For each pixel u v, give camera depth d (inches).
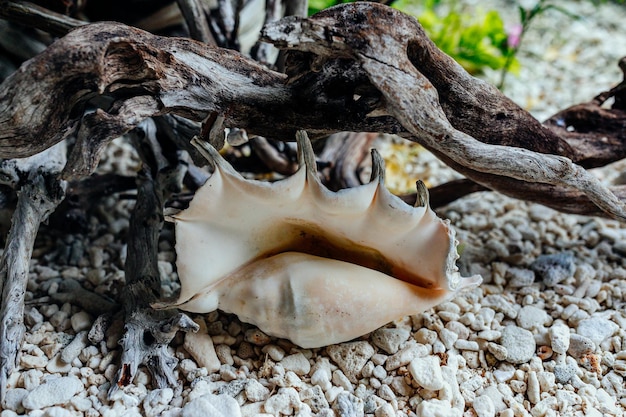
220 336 19.1
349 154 25.8
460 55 37.2
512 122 18.9
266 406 17.0
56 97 15.6
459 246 23.2
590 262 23.5
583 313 20.7
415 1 45.8
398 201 16.5
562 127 22.3
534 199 21.6
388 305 17.9
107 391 17.4
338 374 18.2
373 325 18.1
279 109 17.7
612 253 24.0
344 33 15.6
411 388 18.0
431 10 43.1
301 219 17.7
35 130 16.0
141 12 23.6
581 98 36.9
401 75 15.9
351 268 17.8
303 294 17.4
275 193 16.4
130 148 31.3
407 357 18.4
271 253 18.6
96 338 18.4
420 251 17.7
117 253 23.7
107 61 15.5
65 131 16.6
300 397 17.3
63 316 19.7
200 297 17.7
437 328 19.5
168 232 24.4
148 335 18.1
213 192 16.4
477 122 18.6
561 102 36.6
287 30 15.3
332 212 16.8
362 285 17.6
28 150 16.6
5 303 17.6
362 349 18.6
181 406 17.1
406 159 31.7
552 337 19.3
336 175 25.5
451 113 18.3
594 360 19.1
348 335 18.1
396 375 18.4
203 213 16.7
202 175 24.4
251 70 17.5
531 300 21.4
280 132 18.3
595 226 25.4
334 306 17.5
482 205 27.4
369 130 18.4
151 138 21.5
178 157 22.2
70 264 23.1
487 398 17.7
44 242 24.1
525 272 22.4
